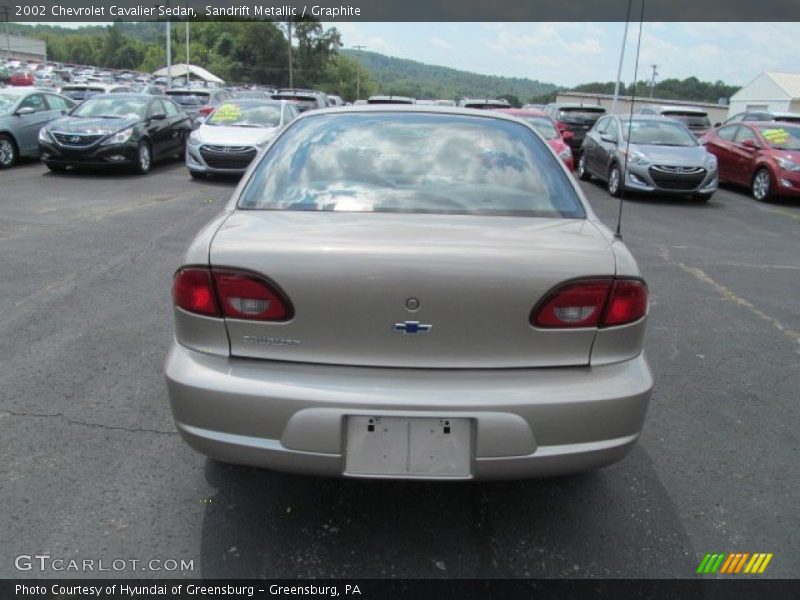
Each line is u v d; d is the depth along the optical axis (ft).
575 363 7.92
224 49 338.13
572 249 7.99
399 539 8.84
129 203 32.81
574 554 8.63
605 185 46.88
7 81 152.76
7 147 44.19
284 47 337.72
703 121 71.26
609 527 9.18
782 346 16.35
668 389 13.65
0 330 15.37
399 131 10.76
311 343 7.74
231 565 8.27
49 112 48.37
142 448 10.72
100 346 14.65
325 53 341.41
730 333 17.17
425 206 9.26
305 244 7.76
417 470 7.68
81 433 11.08
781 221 36.04
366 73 382.63
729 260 25.84
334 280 7.58
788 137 44.21
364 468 7.70
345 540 8.79
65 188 37.04
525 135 11.00
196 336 8.02
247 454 7.79
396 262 7.54
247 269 7.72
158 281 19.56
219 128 43.34
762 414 12.66
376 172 9.89
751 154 44.80
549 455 7.73
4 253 22.11
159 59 338.13
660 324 17.70
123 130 42.45
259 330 7.79
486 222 8.75
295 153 10.30
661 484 10.25
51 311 16.72
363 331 7.65
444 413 7.54
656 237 29.99
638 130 43.27
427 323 7.61
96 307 17.13
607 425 7.84
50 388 12.59
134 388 12.73
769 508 9.70
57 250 22.74
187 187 39.14
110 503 9.33
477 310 7.61
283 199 9.46
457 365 7.71
